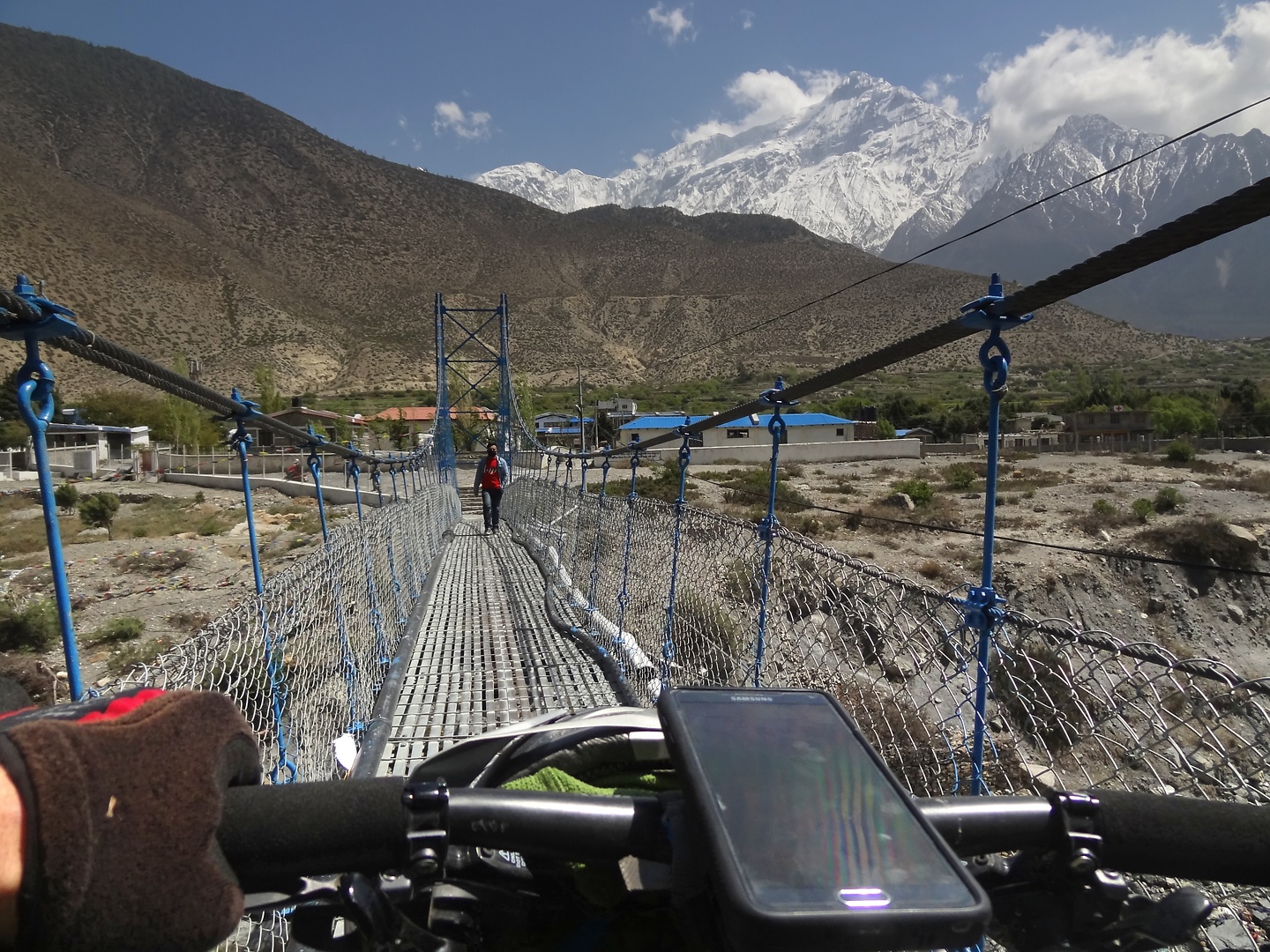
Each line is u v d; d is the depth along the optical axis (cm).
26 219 9844
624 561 554
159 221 13688
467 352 12219
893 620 231
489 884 103
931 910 69
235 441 326
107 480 4069
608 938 107
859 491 3066
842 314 12625
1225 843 88
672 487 2848
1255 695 137
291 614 312
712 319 14812
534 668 576
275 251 17625
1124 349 12056
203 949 68
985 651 182
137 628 1216
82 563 1809
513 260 19500
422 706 505
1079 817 88
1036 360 11500
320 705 353
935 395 8775
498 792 89
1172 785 185
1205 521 2095
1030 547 1805
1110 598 1617
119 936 64
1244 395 5706
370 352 11544
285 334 11025
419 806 84
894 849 76
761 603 300
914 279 13212
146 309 9644
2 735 64
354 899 93
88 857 63
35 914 61
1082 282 144
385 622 586
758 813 79
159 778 70
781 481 3281
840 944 69
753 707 97
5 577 1705
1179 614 1620
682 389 9906
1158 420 5525
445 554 1291
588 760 131
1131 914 96
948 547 1848
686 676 392
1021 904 97
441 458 2086
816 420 5166
